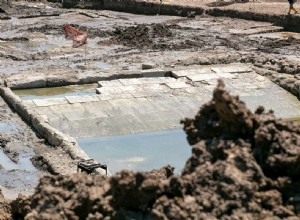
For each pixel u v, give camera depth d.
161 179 12.97
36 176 29.42
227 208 11.90
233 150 12.62
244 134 12.93
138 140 37.19
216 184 12.20
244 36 64.62
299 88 45.31
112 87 45.00
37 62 52.94
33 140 34.38
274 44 60.44
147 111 41.28
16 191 27.28
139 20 75.44
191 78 47.62
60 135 33.59
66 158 30.97
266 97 45.31
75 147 32.19
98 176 13.67
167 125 39.84
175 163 32.50
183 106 42.53
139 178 12.20
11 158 31.69
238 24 70.75
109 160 33.03
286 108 43.94
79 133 37.69
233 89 46.31
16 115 38.69
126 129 38.78
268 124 12.84
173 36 63.84
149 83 46.34
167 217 11.86
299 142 12.55
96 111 40.34
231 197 11.96
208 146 13.10
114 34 64.69
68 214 12.55
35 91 44.97
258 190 12.23
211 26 70.31
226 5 82.06
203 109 13.64
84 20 75.44
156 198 12.24
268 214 11.98
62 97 42.88
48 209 12.73
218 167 12.35
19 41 62.34
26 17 76.88
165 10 79.44
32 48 59.31
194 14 76.75
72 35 63.22
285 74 49.22
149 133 38.69
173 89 45.28
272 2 84.06
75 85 46.34
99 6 84.38
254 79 48.38
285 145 12.51
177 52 56.84
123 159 33.34
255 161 12.52
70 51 57.09
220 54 54.91
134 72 48.06
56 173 28.91
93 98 42.22
